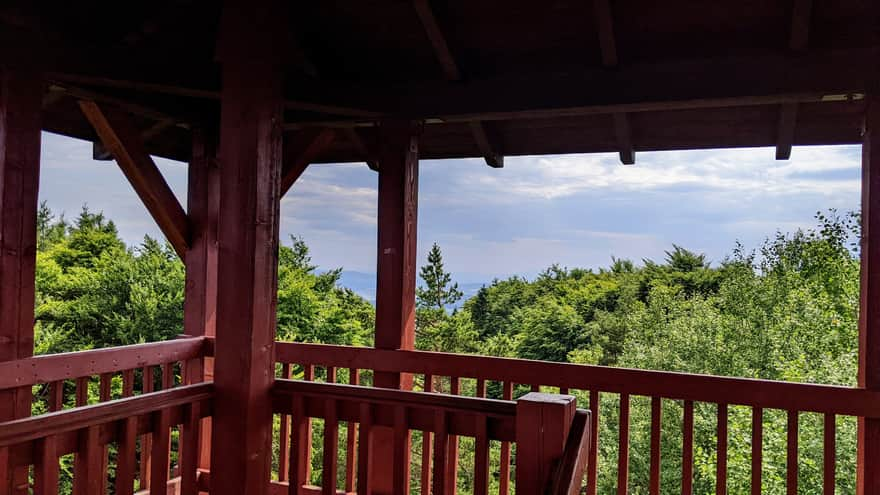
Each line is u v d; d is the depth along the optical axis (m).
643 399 13.47
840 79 3.02
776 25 3.09
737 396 2.91
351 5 3.49
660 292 19.88
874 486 2.78
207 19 3.76
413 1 3.17
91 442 1.95
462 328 20.78
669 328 17.11
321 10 3.56
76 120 4.38
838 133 3.75
